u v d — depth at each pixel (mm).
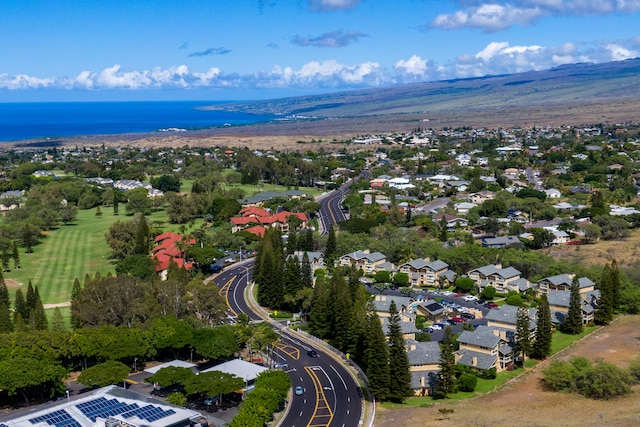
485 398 178250
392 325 179125
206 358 197875
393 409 170625
